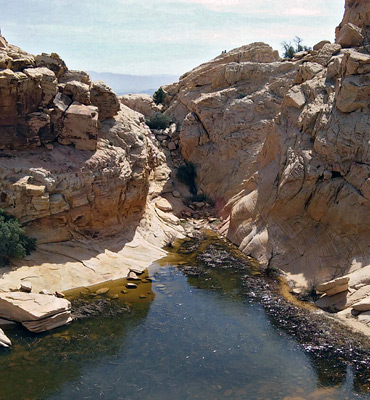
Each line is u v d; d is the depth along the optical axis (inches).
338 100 1337.4
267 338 984.9
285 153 1451.8
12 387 826.8
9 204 1159.6
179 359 916.0
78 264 1217.4
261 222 1427.2
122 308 1086.4
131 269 1268.5
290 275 1248.8
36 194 1170.6
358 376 869.8
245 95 1936.5
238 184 1734.7
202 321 1045.8
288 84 1876.2
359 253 1164.5
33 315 971.3
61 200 1218.6
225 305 1115.9
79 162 1295.5
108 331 997.2
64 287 1143.6
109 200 1331.2
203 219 1711.4
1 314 1010.1
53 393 816.3
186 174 1930.4
